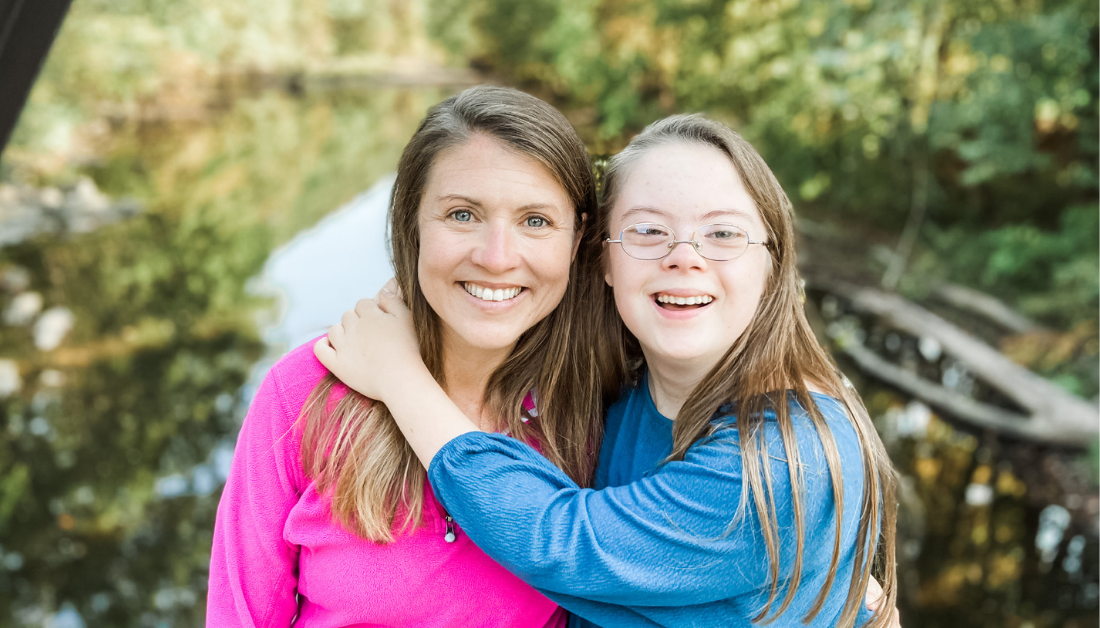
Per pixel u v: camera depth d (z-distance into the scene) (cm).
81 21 846
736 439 119
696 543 114
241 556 130
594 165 151
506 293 125
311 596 130
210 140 906
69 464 759
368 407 130
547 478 123
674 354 125
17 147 820
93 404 783
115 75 856
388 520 125
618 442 145
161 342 818
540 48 868
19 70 108
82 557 709
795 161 745
